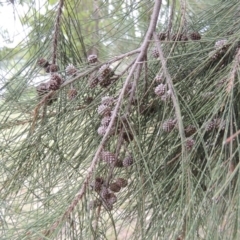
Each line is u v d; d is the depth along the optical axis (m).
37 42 0.51
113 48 0.72
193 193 0.32
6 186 0.43
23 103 0.44
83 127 0.46
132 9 0.60
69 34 0.52
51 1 0.62
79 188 0.34
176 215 0.38
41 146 0.44
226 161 0.32
